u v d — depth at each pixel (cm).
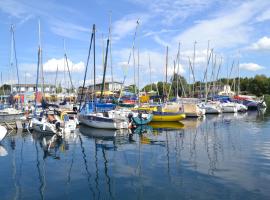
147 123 3538
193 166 1488
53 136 2627
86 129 3059
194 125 3441
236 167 1452
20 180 1305
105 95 5138
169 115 3678
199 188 1152
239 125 3353
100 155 1814
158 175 1343
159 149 1973
